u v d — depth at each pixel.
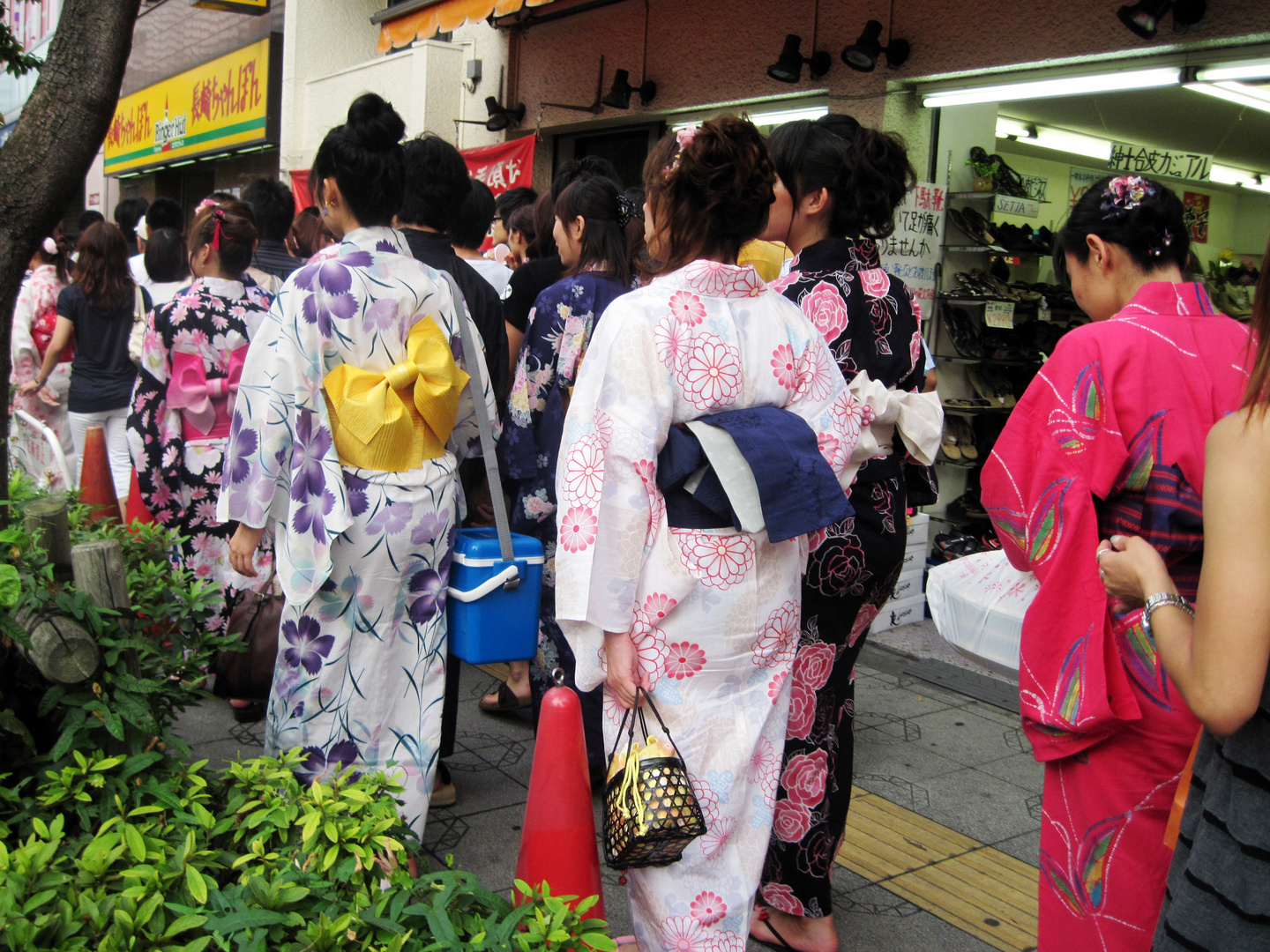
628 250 3.02
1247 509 1.14
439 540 2.31
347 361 2.16
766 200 1.80
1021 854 2.76
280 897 1.41
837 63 4.91
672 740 1.74
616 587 1.66
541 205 3.48
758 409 1.77
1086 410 1.72
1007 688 4.06
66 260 6.09
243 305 3.44
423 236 2.99
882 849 2.76
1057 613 1.74
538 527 3.13
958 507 5.36
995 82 4.44
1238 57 3.75
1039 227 5.53
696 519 1.74
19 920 1.25
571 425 1.71
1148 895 1.69
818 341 1.92
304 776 2.21
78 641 1.67
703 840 1.78
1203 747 1.31
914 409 2.17
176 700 2.12
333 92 8.70
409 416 2.22
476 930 1.46
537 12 6.58
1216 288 5.38
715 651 1.75
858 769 3.27
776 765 1.92
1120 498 1.75
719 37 5.55
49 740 1.85
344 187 2.20
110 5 2.25
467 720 3.56
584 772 1.95
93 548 1.82
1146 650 1.66
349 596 2.20
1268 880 1.16
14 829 1.66
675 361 1.70
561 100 6.67
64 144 2.25
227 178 12.52
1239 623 1.12
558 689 1.97
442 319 2.36
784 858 2.24
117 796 1.59
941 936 2.37
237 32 10.68
